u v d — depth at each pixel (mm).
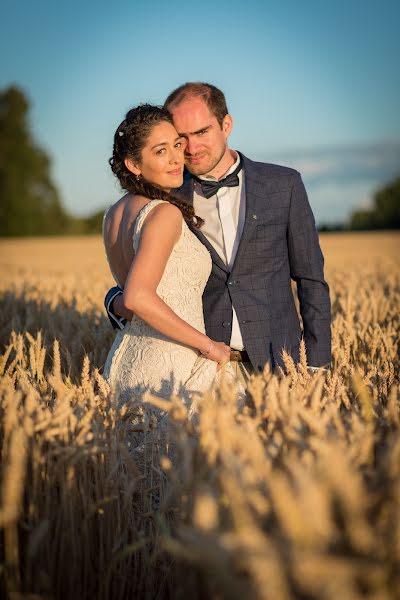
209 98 2951
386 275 9742
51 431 2021
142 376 2668
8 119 62812
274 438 1770
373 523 1396
